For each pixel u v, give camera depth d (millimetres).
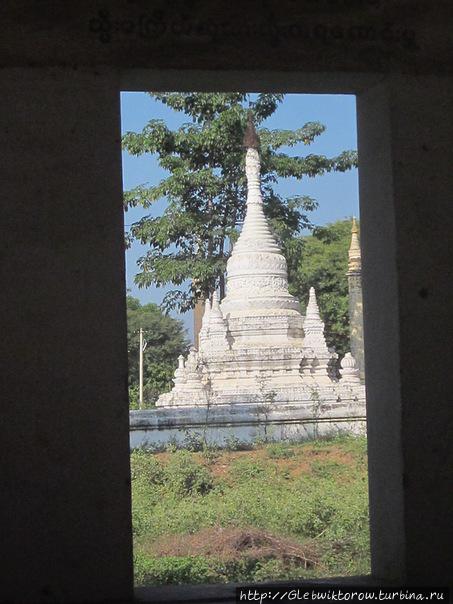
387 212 6094
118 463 5645
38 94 5719
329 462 15961
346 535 9641
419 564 5875
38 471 5582
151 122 28156
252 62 5918
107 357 5672
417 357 5949
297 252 30297
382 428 6227
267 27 5941
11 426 5578
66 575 5574
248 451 17969
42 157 5707
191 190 28969
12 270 5637
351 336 29484
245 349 21969
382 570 6285
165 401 22859
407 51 6070
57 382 5625
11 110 5699
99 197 5730
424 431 5922
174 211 29000
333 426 19766
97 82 5770
